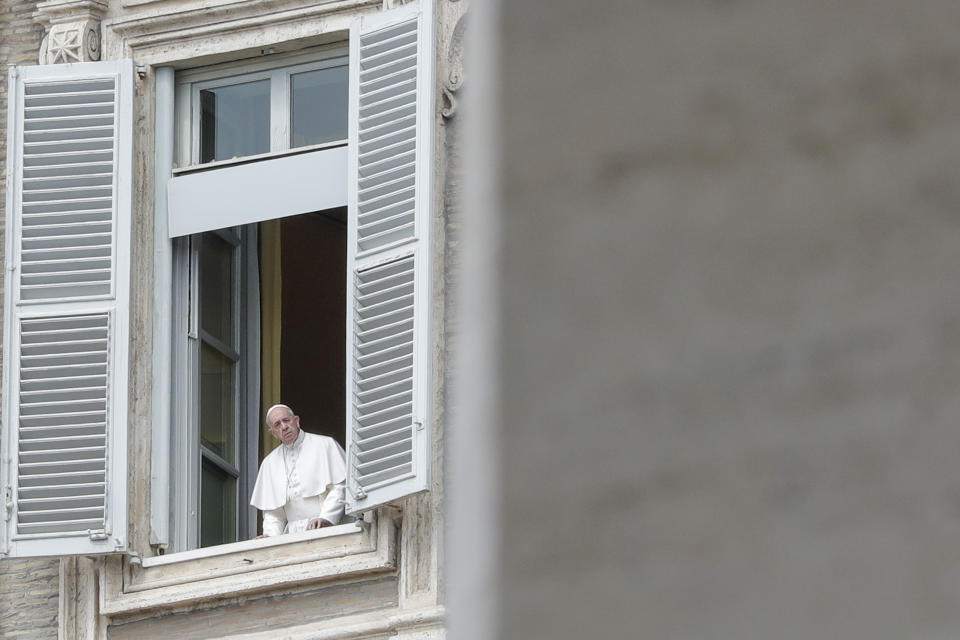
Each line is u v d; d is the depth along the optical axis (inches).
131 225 2107.5
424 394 1948.8
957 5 192.9
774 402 189.8
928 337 188.2
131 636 2038.6
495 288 194.7
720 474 188.7
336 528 1993.1
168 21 2139.5
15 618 2076.8
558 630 186.4
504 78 199.0
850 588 184.1
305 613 1977.1
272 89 2126.0
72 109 2134.6
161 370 2098.9
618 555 187.8
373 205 2017.7
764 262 192.7
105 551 2028.8
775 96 195.3
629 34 198.2
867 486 186.5
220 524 2092.8
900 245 190.7
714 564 186.7
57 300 2106.3
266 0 2102.6
